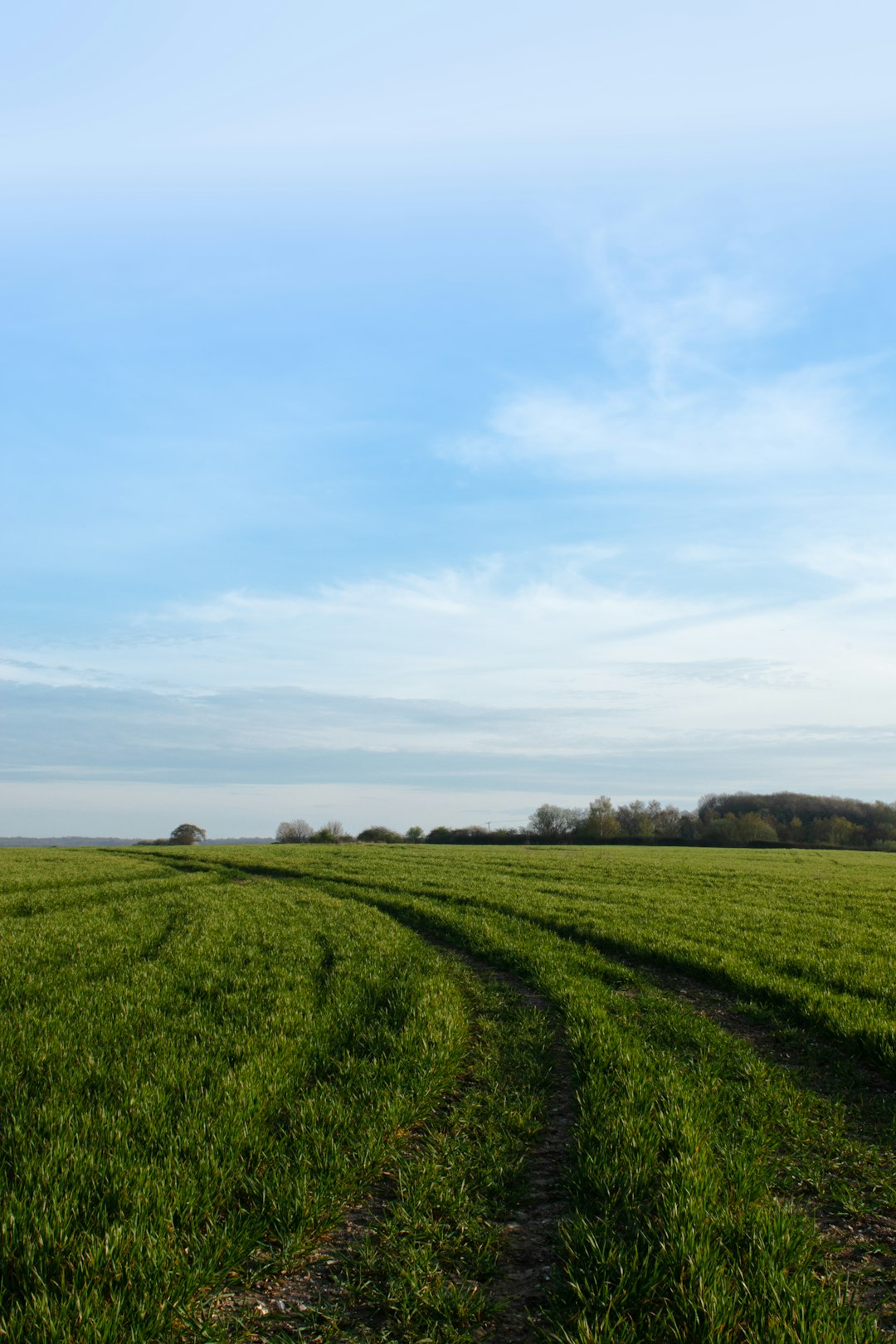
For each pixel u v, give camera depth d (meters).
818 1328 4.46
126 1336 4.50
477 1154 7.22
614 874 38.09
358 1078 8.76
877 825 125.69
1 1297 4.75
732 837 111.38
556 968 15.05
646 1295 4.91
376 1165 6.79
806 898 28.09
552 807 119.00
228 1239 5.47
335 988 13.28
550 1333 4.66
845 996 12.40
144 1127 7.19
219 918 21.69
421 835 117.94
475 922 20.36
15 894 27.25
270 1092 8.14
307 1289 5.23
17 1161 6.43
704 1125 7.58
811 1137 7.72
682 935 18.64
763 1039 11.46
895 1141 7.73
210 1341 4.61
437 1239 5.76
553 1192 6.62
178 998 12.56
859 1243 5.83
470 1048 10.58
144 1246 5.24
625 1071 9.11
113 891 28.62
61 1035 10.18
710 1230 5.48
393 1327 4.84
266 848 63.94
